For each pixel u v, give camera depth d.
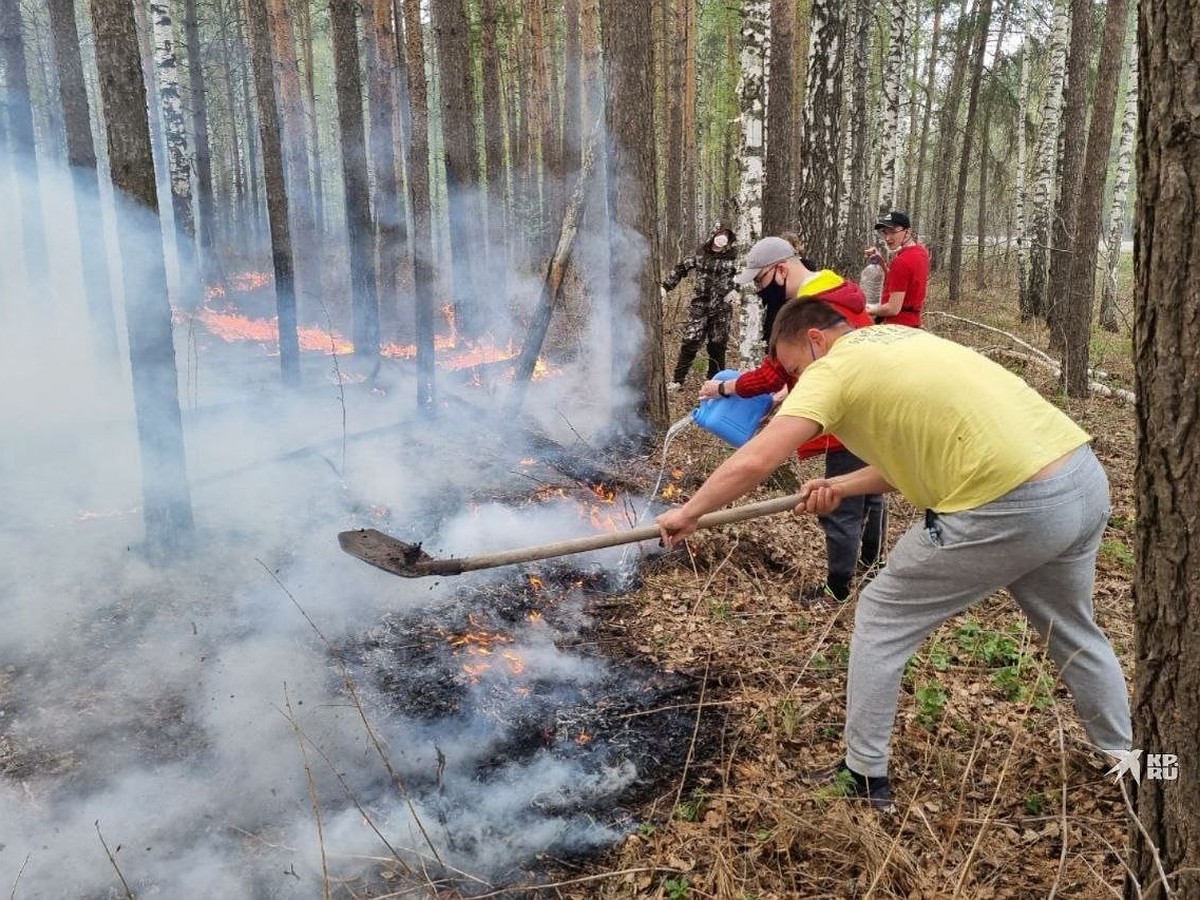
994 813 2.69
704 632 4.11
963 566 2.53
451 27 8.26
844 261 14.49
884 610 2.71
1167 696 1.75
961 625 4.01
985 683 3.53
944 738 3.15
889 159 14.52
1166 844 1.80
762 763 3.10
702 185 24.44
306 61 20.72
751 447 2.59
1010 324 14.81
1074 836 2.61
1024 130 17.48
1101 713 2.81
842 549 4.26
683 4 18.58
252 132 20.41
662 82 21.06
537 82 16.77
